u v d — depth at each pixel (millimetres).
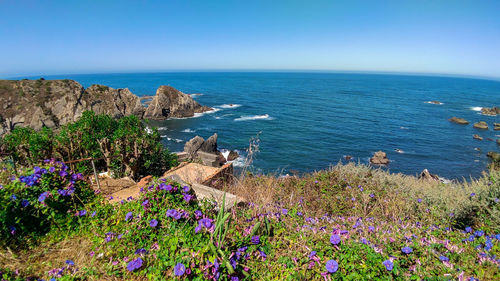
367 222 4445
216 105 76250
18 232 3438
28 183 3697
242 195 6047
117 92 58406
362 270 2754
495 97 120688
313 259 3047
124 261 2953
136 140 8086
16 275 2822
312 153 34719
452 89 169250
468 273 2896
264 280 2936
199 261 2699
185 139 41156
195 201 4027
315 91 125875
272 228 3902
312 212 5211
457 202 5121
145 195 3734
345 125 52156
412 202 5758
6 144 6883
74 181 4324
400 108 76500
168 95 60500
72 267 2992
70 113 52469
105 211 4051
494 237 3711
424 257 3184
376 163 31938
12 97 49062
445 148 38625
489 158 34562
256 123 52844
